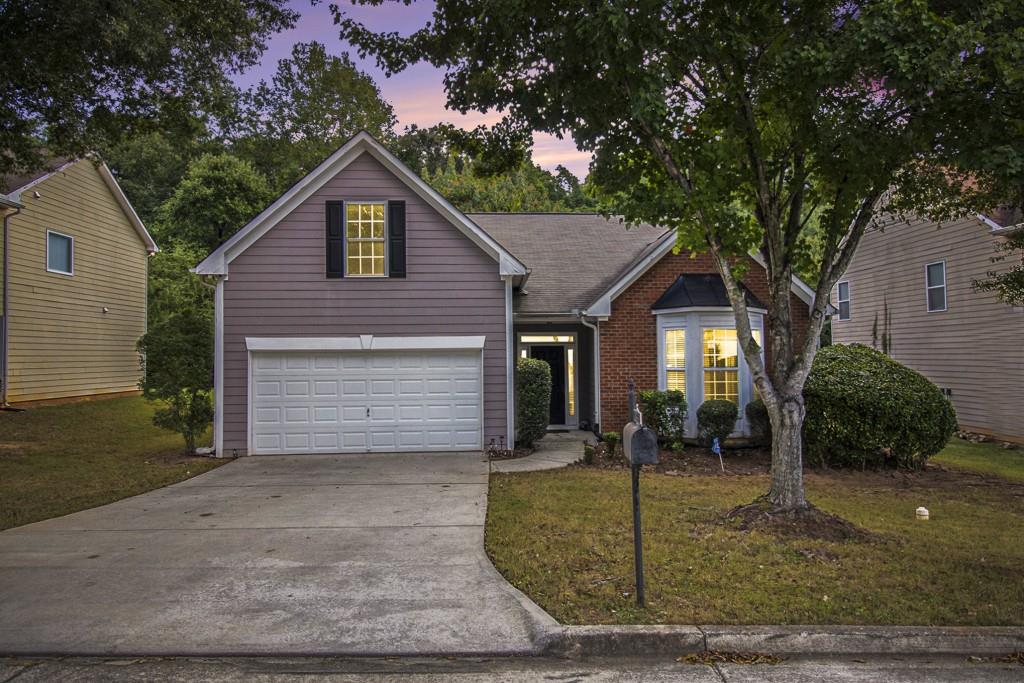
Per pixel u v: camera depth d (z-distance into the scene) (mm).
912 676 4105
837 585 5371
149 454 12633
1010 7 5914
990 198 7684
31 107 11062
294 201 12648
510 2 6477
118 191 20719
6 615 4949
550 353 16234
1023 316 14211
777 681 4035
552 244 17375
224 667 4230
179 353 12305
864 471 10789
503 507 8188
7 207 16062
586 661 4359
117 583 5617
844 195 6988
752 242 7363
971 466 11562
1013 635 4488
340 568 5980
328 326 12672
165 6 10062
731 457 11945
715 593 5199
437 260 12891
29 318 17016
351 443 12695
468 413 12898
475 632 4691
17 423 14961
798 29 6734
